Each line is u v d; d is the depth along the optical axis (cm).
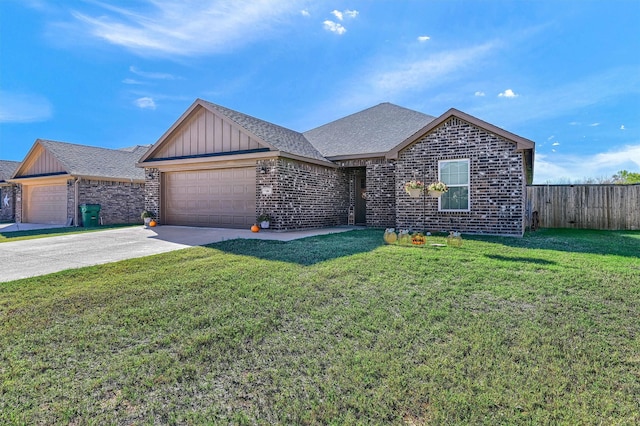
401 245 816
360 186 1588
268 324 358
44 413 225
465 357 286
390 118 1714
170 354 300
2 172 2370
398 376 260
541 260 623
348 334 332
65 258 715
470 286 471
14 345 319
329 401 233
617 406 224
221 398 239
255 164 1202
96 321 370
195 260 665
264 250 756
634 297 418
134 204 1997
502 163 1012
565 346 303
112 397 242
